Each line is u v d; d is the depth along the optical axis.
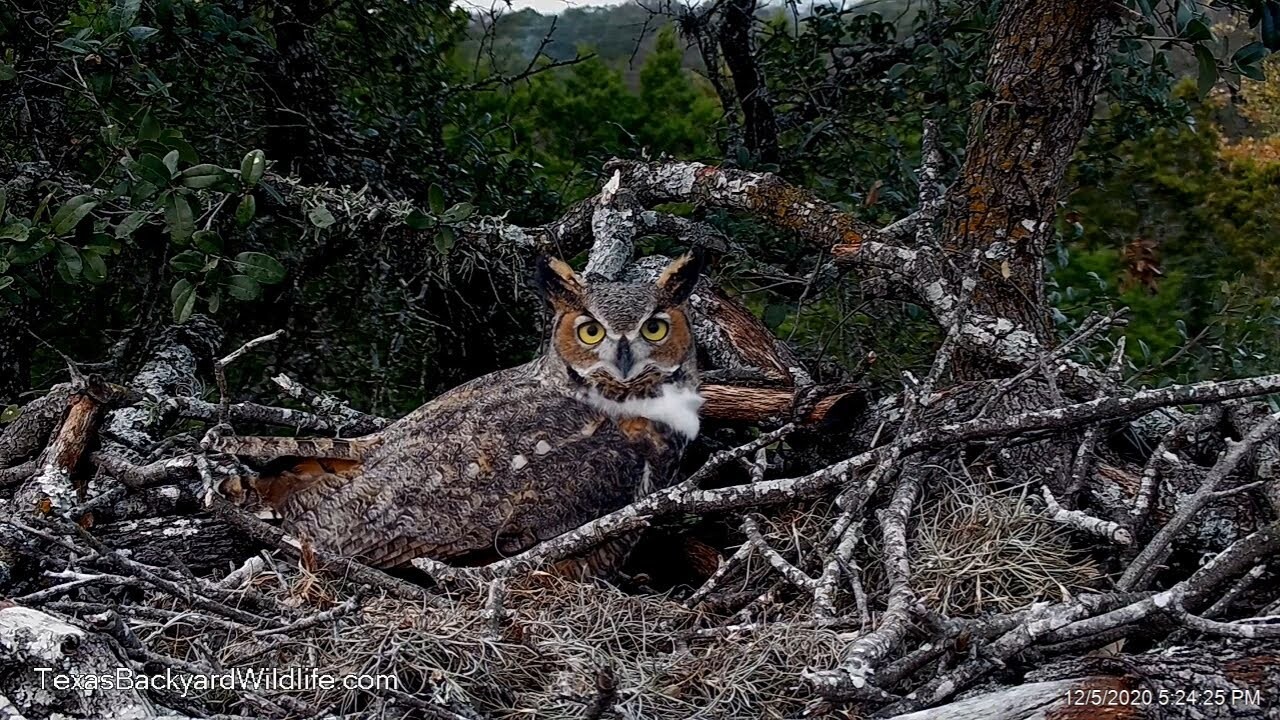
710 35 2.27
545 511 1.61
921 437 1.55
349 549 1.57
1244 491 1.51
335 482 1.60
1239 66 1.66
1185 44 1.79
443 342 2.23
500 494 1.60
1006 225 1.79
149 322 1.93
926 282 1.75
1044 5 1.75
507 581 1.53
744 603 1.55
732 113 2.29
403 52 2.20
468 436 1.61
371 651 1.39
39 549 1.45
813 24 2.26
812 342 2.00
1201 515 1.54
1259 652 1.30
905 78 2.13
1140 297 2.32
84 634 1.27
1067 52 1.75
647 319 1.64
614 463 1.63
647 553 1.73
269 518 1.59
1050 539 1.54
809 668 1.34
